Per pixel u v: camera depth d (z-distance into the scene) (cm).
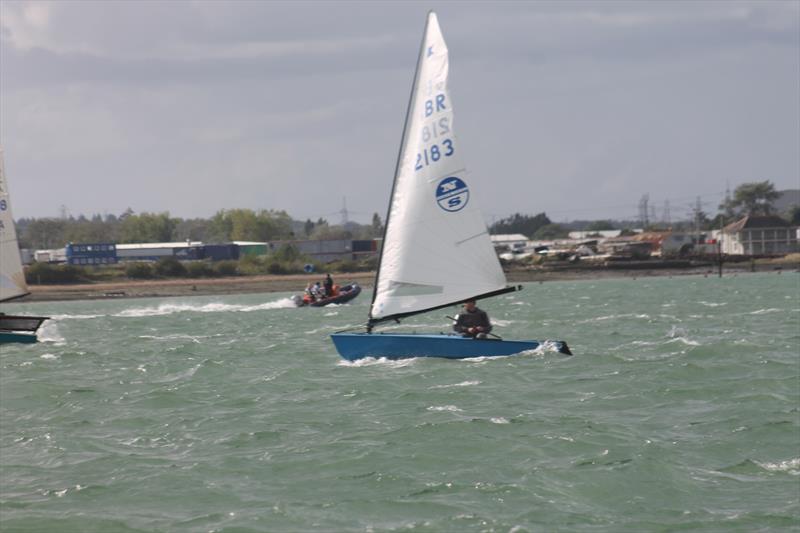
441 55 9100
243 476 5362
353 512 4678
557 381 8338
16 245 13738
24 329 13638
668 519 4538
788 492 4944
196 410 7419
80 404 7831
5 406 7838
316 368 9656
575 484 5075
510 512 4638
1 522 4628
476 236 9138
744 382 8075
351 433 6325
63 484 5297
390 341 9744
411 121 9231
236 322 18538
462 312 9950
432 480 5188
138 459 5806
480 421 6488
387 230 9406
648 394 7656
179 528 4500
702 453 5728
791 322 14638
